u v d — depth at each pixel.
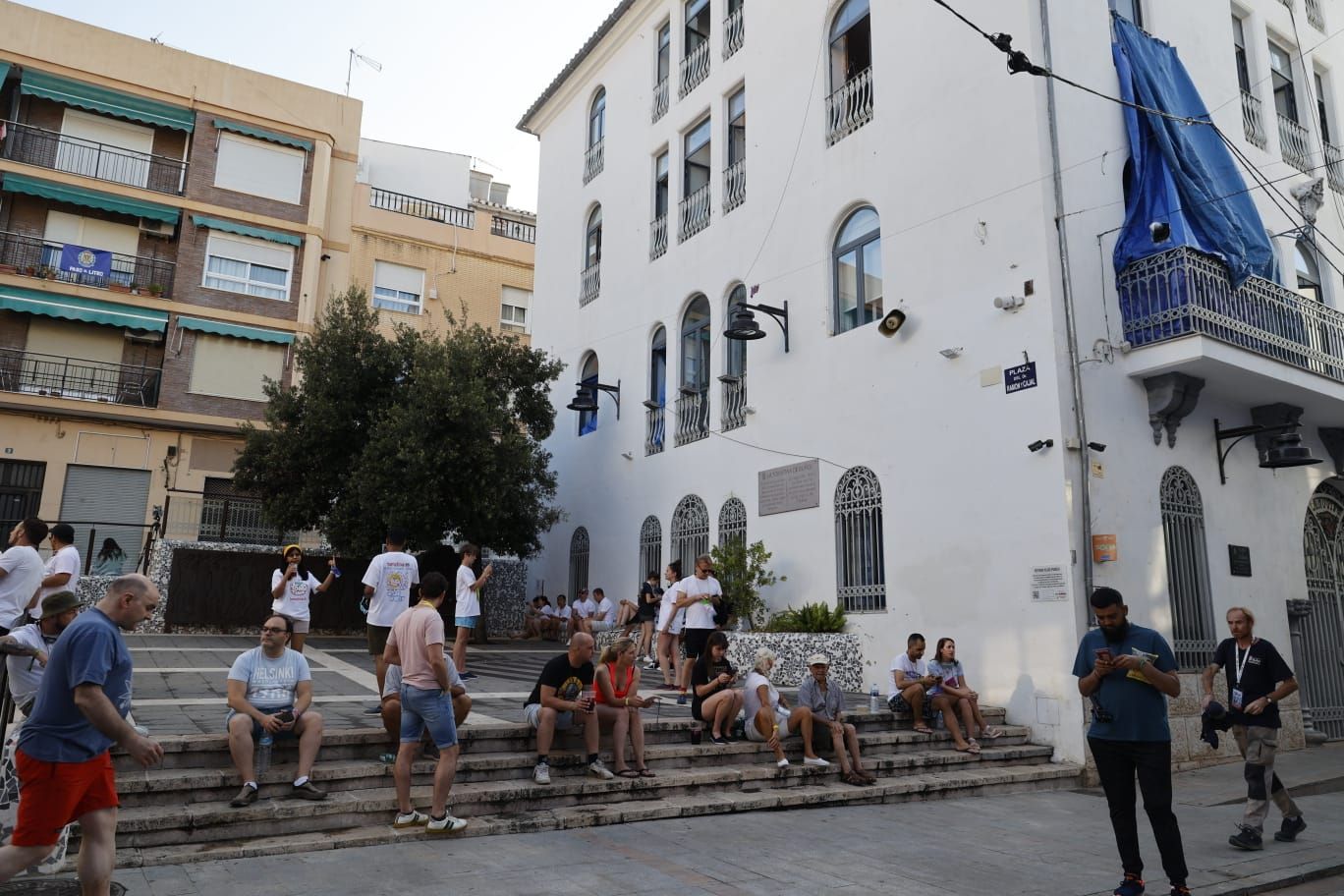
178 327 23.47
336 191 26.62
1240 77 14.20
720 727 8.74
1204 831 7.40
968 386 11.20
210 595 18.27
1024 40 11.07
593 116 22.14
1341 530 13.79
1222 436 11.73
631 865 5.83
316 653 14.90
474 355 18.11
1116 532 10.23
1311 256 14.38
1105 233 11.05
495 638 21.86
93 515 22.08
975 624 10.70
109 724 3.96
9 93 22.92
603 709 7.68
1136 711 5.49
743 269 15.69
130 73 23.83
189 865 5.47
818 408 13.57
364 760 7.14
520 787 7.03
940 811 7.97
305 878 5.27
